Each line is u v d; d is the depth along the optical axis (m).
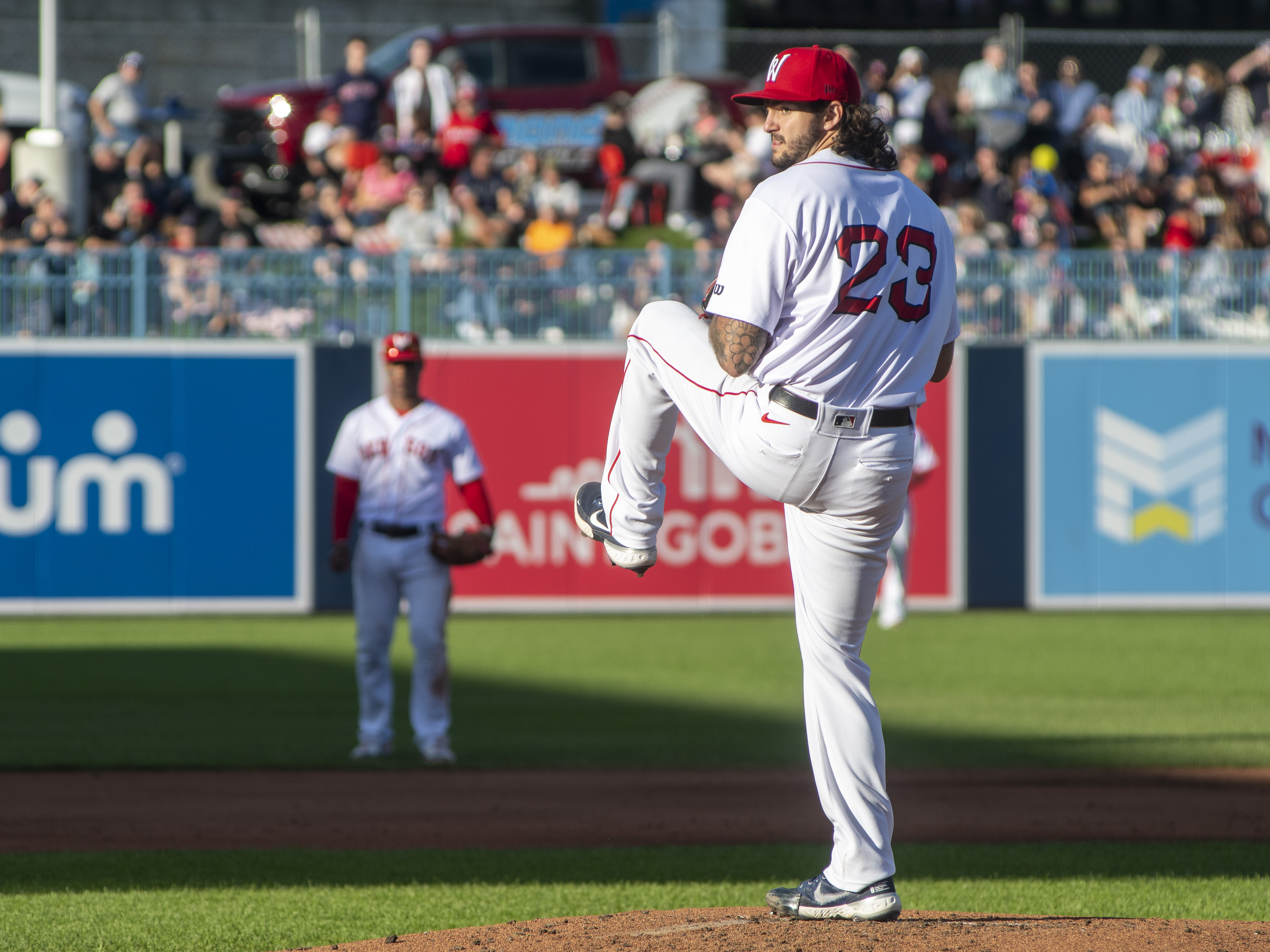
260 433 52.47
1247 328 55.59
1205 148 76.00
